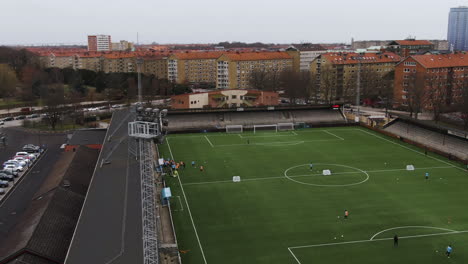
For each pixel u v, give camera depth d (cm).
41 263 4534
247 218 6506
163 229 6075
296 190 7738
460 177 8444
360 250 5453
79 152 8731
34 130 13450
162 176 8325
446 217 6475
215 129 13000
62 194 6369
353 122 13812
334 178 8412
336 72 19438
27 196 7662
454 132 10425
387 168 9062
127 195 5459
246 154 10319
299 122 13788
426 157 9925
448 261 5156
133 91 19700
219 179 8381
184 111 13412
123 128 9294
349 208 6862
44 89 18000
